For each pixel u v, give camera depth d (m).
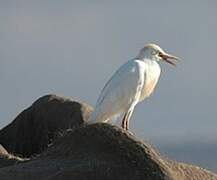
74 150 22.12
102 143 21.97
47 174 21.34
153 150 21.92
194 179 24.42
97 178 21.17
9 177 21.28
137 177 21.23
